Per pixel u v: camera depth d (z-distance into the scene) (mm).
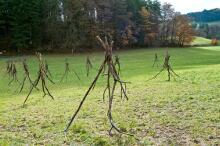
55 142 15703
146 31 145875
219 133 16109
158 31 151500
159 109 22578
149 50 124750
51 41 119812
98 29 127438
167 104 24094
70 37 119562
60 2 121438
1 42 115312
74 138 16156
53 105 26922
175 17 154000
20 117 22328
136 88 34375
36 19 114875
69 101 28703
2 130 18766
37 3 115000
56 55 104750
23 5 113062
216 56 93938
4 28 116062
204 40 187375
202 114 20156
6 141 15961
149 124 18422
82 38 122938
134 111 22391
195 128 17125
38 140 16219
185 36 152625
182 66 61719
